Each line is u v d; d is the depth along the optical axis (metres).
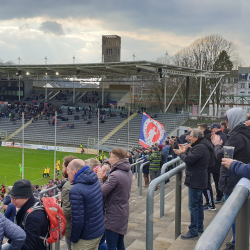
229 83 62.12
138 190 11.76
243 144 3.79
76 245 3.92
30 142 50.28
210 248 1.44
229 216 1.68
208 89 55.44
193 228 4.89
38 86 73.75
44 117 56.62
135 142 45.03
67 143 48.38
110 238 4.50
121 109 55.22
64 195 4.30
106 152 43.84
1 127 55.31
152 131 16.56
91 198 3.83
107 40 132.50
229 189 4.04
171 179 9.80
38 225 3.32
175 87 60.06
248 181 2.12
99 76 56.78
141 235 5.97
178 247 4.61
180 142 12.71
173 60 61.28
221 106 67.81
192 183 4.82
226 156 3.40
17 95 69.56
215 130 6.72
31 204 3.45
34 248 3.30
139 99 72.31
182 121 43.25
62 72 55.91
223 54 55.19
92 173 3.96
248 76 88.31
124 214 4.54
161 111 49.75
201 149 4.73
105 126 50.38
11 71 58.47
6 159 39.38
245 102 66.62
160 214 6.37
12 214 6.45
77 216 3.76
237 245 2.13
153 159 11.08
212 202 6.43
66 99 65.19
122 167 4.54
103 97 58.12
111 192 4.48
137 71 46.94
